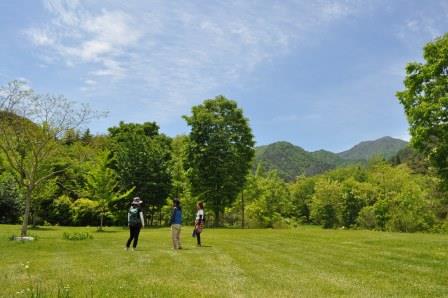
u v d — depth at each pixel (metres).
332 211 81.75
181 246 20.98
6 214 49.06
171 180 56.69
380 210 57.91
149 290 9.35
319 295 9.35
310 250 19.25
